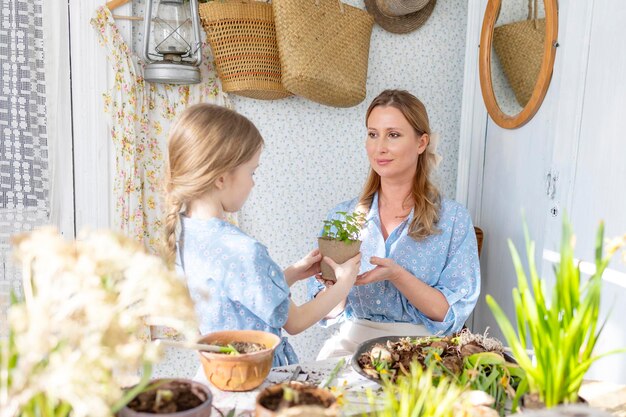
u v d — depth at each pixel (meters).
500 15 2.24
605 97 1.69
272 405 0.88
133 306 0.73
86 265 0.64
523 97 2.11
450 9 2.54
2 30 2.05
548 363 0.90
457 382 1.05
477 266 1.86
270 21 2.11
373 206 1.98
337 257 1.52
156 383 0.88
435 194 1.93
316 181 2.47
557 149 1.91
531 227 2.11
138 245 0.73
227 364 1.03
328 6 2.12
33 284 0.72
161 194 2.25
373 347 1.26
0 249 2.11
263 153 2.39
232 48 2.10
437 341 1.26
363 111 2.49
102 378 0.62
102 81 2.14
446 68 2.56
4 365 0.63
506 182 2.29
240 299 1.26
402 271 1.73
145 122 2.20
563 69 1.88
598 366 1.73
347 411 0.98
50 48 2.11
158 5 2.04
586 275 1.76
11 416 0.65
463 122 2.52
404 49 2.50
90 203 2.19
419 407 0.84
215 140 1.27
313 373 1.19
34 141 2.13
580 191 1.80
